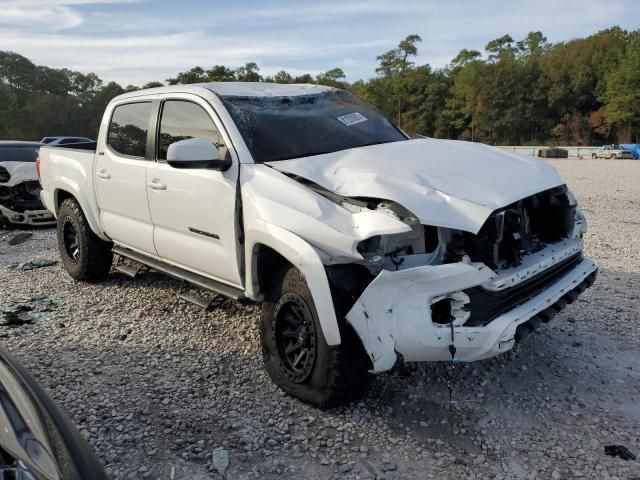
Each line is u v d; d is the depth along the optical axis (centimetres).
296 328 366
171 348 461
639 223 1037
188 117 458
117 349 461
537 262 353
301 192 354
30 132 9569
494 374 403
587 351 437
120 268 613
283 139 424
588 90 8219
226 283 431
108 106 574
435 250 326
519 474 295
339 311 323
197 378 405
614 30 9050
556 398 369
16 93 11138
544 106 8300
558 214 402
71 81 11700
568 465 300
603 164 3703
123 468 302
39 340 481
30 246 918
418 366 414
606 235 903
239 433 335
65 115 9600
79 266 627
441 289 308
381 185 336
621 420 341
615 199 1449
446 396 374
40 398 218
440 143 448
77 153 613
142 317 533
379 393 378
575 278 389
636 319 500
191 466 305
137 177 499
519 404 363
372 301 312
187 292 489
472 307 314
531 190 359
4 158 1113
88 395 381
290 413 355
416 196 327
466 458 309
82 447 204
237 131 413
